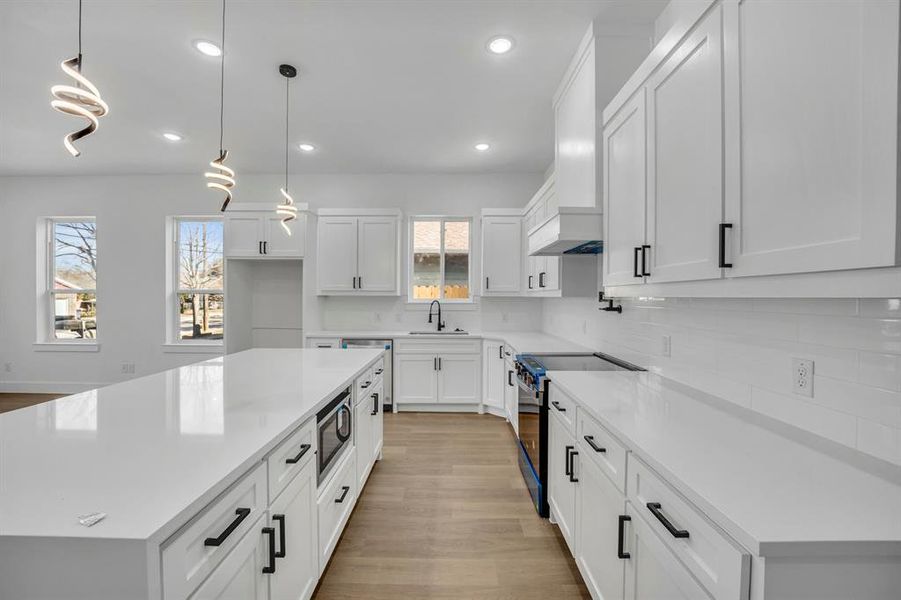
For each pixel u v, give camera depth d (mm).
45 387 5156
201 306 5254
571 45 2508
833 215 812
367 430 2568
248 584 1059
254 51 2551
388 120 3533
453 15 2234
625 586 1264
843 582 726
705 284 1285
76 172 4984
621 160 1915
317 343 4520
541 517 2350
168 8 2160
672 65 1436
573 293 2953
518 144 4082
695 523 892
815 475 957
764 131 1002
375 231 4676
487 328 5055
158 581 716
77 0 2094
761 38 1009
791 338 1281
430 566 1930
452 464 3102
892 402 991
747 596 744
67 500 792
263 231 4539
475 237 5066
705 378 1720
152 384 1841
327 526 1751
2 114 3385
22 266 5145
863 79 743
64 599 696
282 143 4066
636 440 1184
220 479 889
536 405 2398
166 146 4145
